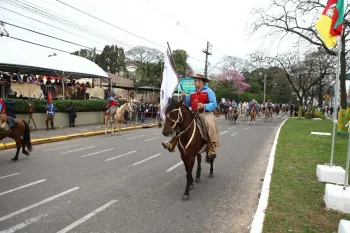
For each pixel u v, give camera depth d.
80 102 19.81
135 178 7.11
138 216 4.79
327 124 24.80
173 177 7.29
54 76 22.72
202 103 6.28
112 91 26.84
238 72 57.19
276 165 8.05
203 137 5.97
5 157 9.60
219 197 5.83
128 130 19.30
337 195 4.87
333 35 6.17
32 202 5.35
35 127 16.33
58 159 9.30
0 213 4.82
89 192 5.97
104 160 9.19
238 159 9.66
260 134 17.23
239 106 35.75
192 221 4.64
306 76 41.88
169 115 5.49
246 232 4.29
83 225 4.41
